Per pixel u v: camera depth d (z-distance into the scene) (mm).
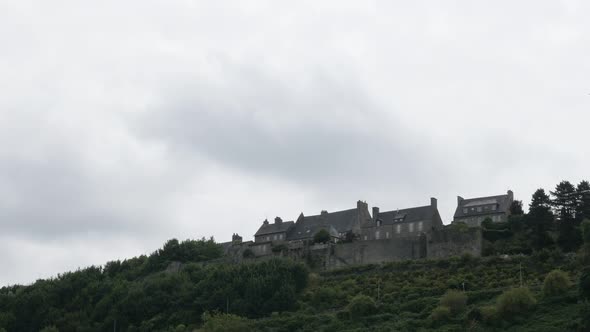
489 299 131625
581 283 122438
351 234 177375
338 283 154375
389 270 156500
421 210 178250
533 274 139500
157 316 152375
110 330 154125
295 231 190625
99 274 180750
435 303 133125
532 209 155500
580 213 152625
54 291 169625
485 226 159375
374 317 132750
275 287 149250
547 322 118750
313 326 135000
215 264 173625
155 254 185625
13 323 162875
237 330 134250
